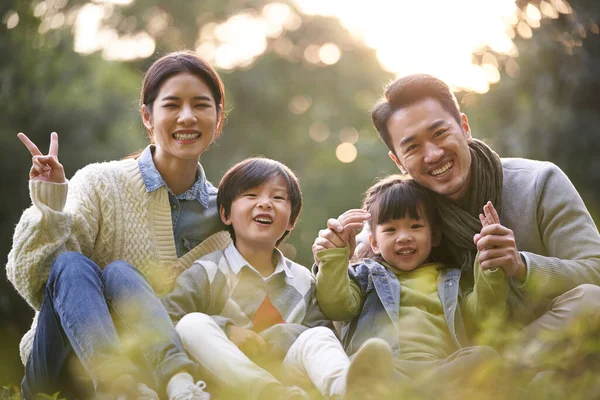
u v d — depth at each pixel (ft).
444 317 15.89
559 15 41.93
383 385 12.40
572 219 16.10
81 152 52.11
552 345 12.76
